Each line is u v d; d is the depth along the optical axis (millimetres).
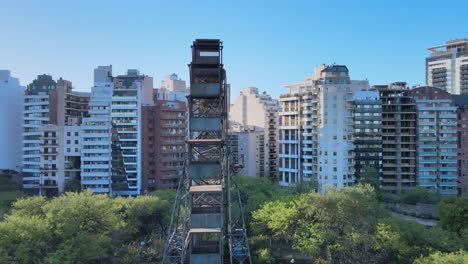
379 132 155000
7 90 176375
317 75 184375
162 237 98562
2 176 164375
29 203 86000
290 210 86500
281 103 173250
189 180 63906
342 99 148625
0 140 172875
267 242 93500
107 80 164500
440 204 101312
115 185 149875
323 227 84562
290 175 166375
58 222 75000
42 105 165875
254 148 199750
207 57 66375
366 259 79250
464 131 163625
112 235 91062
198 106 68688
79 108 169875
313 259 86750
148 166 157125
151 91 174750
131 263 80250
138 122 151250
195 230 58750
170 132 158875
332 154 148500
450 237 81375
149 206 98125
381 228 78438
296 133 164000
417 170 160625
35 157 162375
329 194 90500
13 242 67562
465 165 163125
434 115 160500
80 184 151750
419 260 70062
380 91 162750
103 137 150000
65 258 66812
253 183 123562
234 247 67688
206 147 67188
